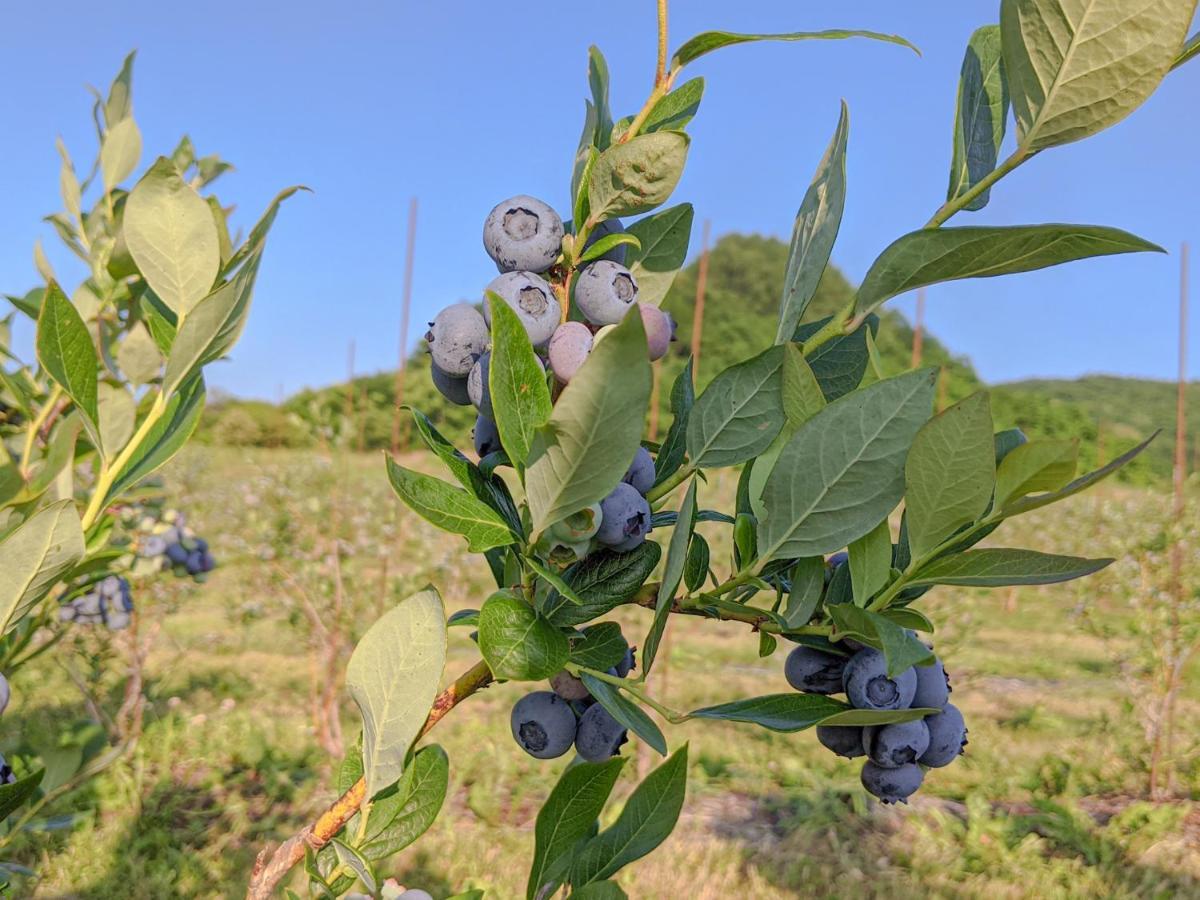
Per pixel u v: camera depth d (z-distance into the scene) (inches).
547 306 8.0
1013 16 7.3
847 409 7.8
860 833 47.3
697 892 39.4
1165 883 42.6
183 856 40.6
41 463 14.1
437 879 39.4
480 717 60.4
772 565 9.3
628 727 7.7
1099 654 84.5
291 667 70.6
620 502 8.0
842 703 8.3
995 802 52.2
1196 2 6.7
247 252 9.8
